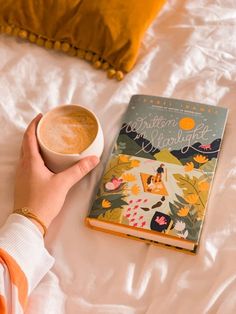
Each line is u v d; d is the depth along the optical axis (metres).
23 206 0.75
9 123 0.91
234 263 0.72
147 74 0.98
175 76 0.96
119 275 0.74
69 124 0.84
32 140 0.82
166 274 0.73
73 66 1.00
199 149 0.83
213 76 0.95
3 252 0.69
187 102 0.89
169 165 0.81
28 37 1.04
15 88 0.97
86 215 0.80
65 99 0.95
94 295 0.73
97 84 0.98
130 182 0.80
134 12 0.98
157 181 0.80
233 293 0.70
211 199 0.79
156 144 0.84
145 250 0.76
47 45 1.03
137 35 0.98
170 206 0.77
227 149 0.84
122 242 0.77
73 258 0.76
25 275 0.69
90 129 0.83
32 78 0.99
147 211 0.77
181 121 0.86
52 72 0.99
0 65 1.01
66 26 1.00
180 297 0.71
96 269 0.75
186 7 1.05
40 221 0.74
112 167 0.82
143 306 0.71
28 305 0.72
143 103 0.90
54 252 0.77
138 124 0.87
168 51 1.01
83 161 0.80
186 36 1.01
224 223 0.76
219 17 1.03
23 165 0.80
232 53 0.98
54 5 1.00
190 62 0.97
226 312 0.68
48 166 0.83
